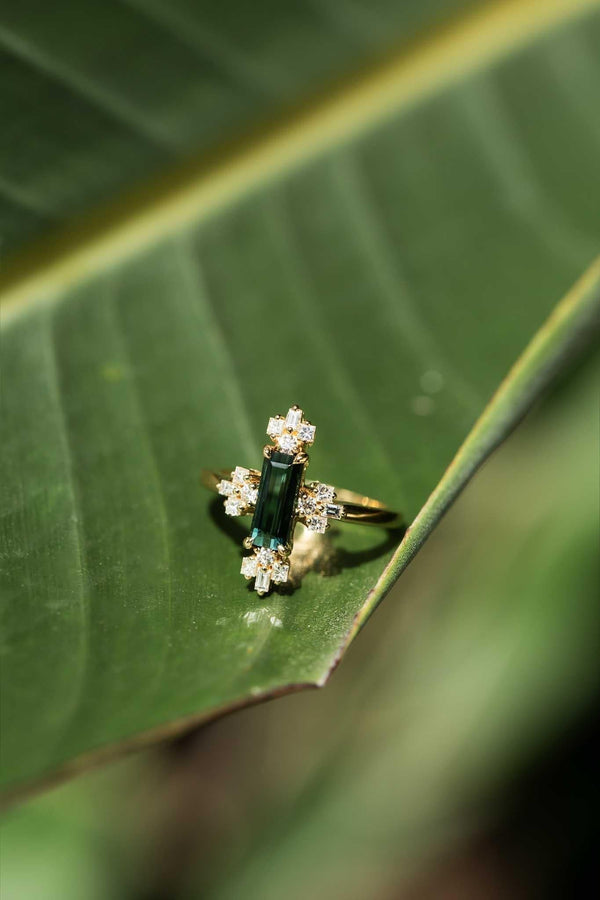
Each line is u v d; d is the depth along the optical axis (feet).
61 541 0.89
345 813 1.03
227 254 0.98
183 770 1.14
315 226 1.00
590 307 0.90
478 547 1.06
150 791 1.12
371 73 1.02
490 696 1.01
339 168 1.01
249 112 1.00
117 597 0.87
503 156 1.02
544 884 1.07
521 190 1.01
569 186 1.01
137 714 0.82
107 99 0.97
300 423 0.90
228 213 0.99
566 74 1.04
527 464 1.07
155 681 0.83
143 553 0.89
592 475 1.02
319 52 1.02
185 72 0.99
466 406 0.94
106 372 0.94
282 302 0.98
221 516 0.91
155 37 0.98
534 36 1.04
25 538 0.89
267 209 1.00
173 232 0.98
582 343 0.93
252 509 0.90
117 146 0.97
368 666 1.13
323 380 0.95
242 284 0.98
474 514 1.08
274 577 0.88
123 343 0.95
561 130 1.03
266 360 0.96
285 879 1.03
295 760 1.15
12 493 0.90
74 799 1.09
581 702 1.00
